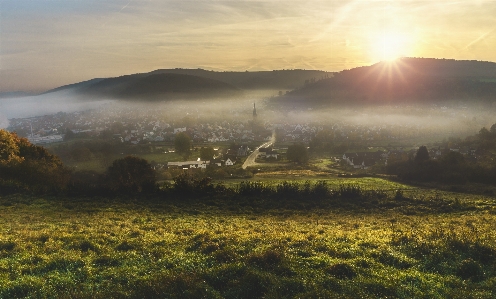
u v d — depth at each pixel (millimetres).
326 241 18672
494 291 12055
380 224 29562
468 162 82250
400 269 14406
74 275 14086
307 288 12195
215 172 96062
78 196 40094
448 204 42938
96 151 125625
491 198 52500
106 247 18031
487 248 15344
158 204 38625
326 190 47500
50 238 19422
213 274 13156
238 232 22219
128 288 12562
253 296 11883
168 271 13938
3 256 16594
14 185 40125
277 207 41312
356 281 12695
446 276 13445
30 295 12211
